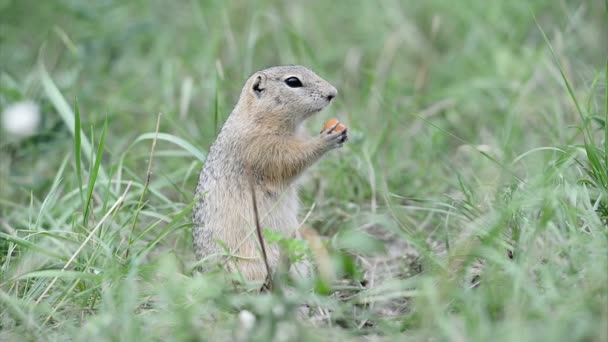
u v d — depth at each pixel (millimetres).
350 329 9102
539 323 7730
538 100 15164
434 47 19188
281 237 9469
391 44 18172
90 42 17641
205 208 11242
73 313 9523
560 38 14977
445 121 16203
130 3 20062
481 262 10016
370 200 13508
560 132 12883
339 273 10906
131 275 8992
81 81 17047
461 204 11195
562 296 8141
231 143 11352
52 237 10359
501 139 14398
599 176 9938
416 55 18734
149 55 18672
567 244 8703
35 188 13789
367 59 18703
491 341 7426
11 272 10344
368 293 9172
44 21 19781
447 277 9031
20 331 9156
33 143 14609
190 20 19828
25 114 14359
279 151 11391
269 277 9609
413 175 14234
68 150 14836
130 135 15758
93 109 16234
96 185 12594
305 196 13438
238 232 11039
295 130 12062
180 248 12406
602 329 7172
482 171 12969
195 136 15406
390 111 15125
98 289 9820
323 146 11375
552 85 15484
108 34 18031
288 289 10148
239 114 11539
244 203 11211
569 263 8586
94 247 10617
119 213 12078
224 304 8906
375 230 12836
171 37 19156
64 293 9594
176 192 13953
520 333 7297
